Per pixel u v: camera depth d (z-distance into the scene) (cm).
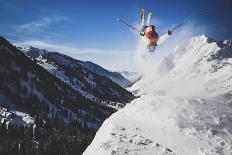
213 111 2744
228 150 2197
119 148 2027
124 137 2216
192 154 2084
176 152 2075
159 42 1191
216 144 2264
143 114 2819
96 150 2075
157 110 2795
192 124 2528
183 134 2398
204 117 2639
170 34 1164
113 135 2247
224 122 2595
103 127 2661
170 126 2519
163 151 2039
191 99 3042
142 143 2128
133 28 1244
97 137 2470
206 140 2316
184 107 2773
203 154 2088
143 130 2464
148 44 1198
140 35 1241
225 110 2847
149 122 2653
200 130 2447
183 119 2584
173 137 2333
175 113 2667
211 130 2459
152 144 2125
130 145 2089
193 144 2238
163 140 2277
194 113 2683
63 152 10019
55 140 10425
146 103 2988
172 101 2962
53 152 10106
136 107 2995
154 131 2448
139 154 1969
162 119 2641
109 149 2014
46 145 10456
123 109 3077
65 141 10406
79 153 10194
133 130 2431
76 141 10444
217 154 2108
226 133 2462
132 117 2817
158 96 3219
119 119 2764
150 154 1984
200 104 2927
